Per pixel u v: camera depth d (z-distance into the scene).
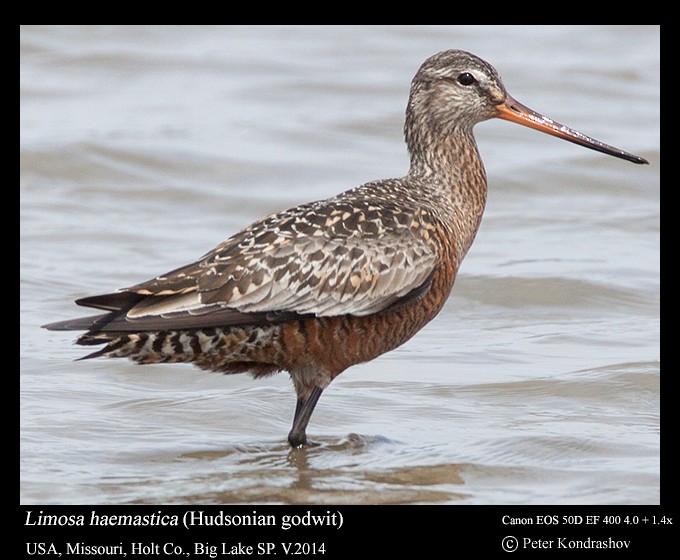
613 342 16.36
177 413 13.88
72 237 20.36
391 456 12.74
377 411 14.09
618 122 26.78
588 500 11.71
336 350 12.96
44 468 12.33
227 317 12.34
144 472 12.31
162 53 30.91
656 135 25.61
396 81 29.19
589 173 23.83
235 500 11.70
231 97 28.11
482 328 17.17
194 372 15.24
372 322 13.01
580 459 12.64
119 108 27.11
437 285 13.42
